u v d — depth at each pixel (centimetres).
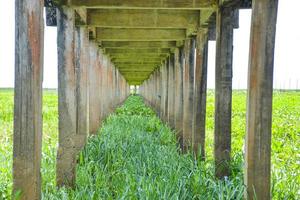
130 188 460
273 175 497
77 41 655
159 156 621
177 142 839
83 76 669
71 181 524
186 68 802
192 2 526
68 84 527
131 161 609
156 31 829
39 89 330
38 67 328
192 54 797
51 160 592
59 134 528
